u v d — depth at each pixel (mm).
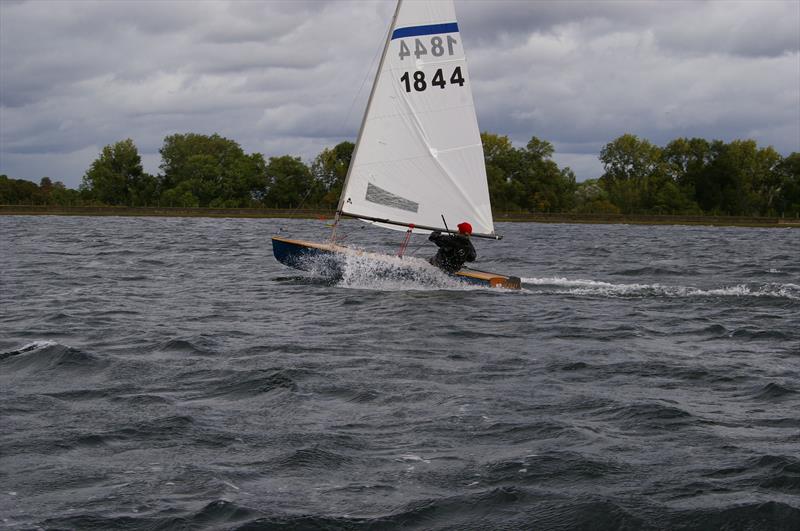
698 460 9523
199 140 148375
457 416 11219
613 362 14828
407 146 23969
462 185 23922
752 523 7914
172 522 7852
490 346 16219
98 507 8172
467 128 23781
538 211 132125
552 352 15680
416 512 8141
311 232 66062
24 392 12219
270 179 134875
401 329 17906
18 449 9719
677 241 65562
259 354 15102
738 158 141000
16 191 126750
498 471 9164
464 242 24172
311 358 14781
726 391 12844
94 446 9875
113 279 27812
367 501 8391
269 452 9727
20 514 7992
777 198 142625
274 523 7863
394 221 24281
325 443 10039
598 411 11539
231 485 8727
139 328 17781
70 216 112375
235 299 22562
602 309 21359
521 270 34312
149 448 9828
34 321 18641
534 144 135125
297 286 25406
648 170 149000
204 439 10148
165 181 139875
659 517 8031
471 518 8055
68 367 13812
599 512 8102
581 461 9422
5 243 47438
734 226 123438
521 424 10859
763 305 22562
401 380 13227
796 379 13609
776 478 8938
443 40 23578
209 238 54844
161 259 36344
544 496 8516
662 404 11805
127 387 12594
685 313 20938
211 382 12953
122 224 80875
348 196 24531
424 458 9578
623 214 131625
